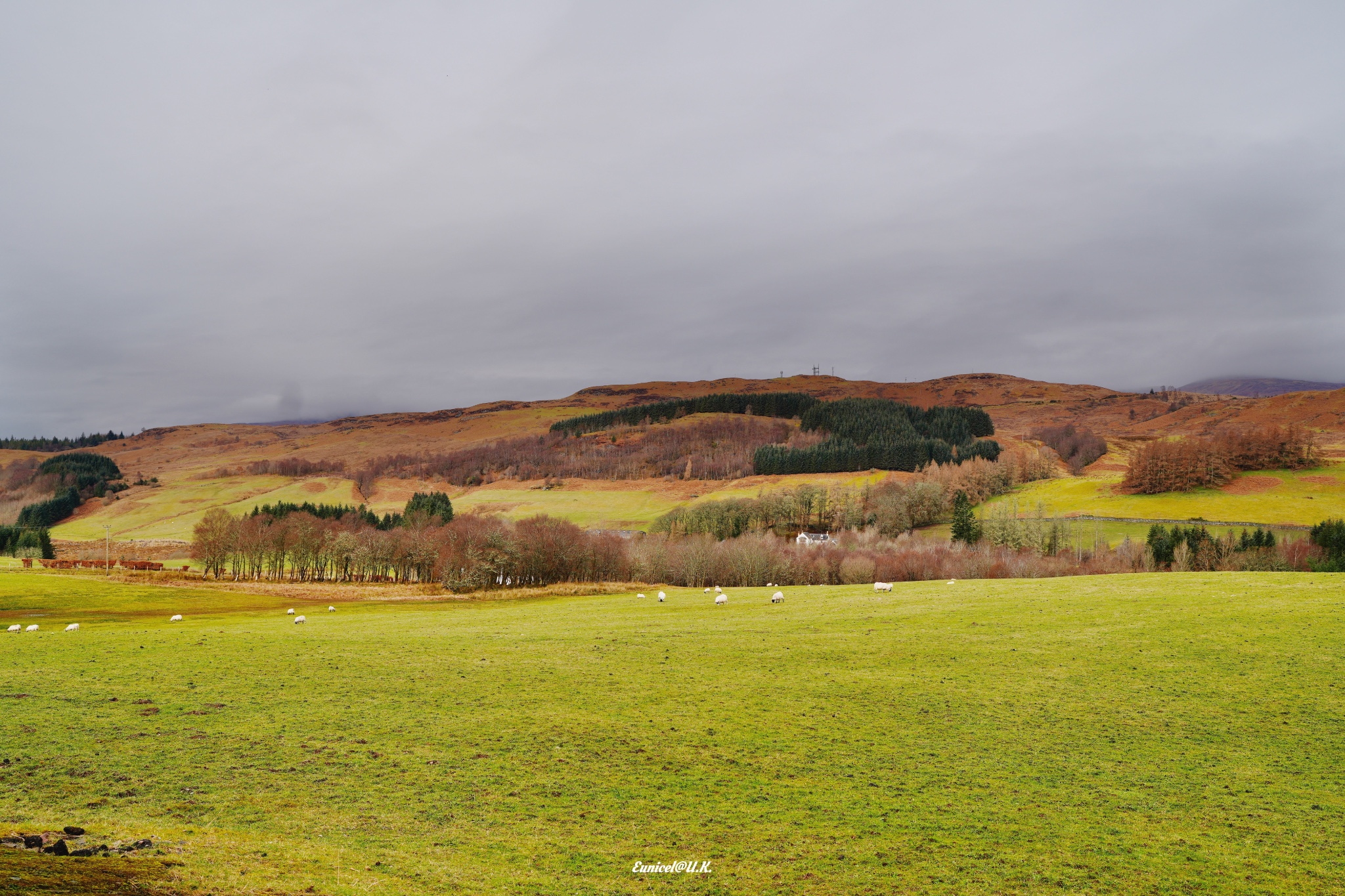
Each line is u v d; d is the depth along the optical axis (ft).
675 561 472.03
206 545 482.69
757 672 127.54
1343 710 102.99
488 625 179.63
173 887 50.65
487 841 69.15
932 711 108.06
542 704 109.40
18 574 431.02
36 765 80.79
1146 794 82.69
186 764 83.71
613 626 171.83
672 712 106.63
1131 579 202.80
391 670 126.11
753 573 463.01
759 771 88.07
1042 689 116.78
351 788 79.61
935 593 204.23
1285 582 178.19
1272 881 65.16
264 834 67.10
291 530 507.71
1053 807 79.56
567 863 65.46
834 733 99.96
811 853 69.15
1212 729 99.66
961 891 62.90
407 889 57.31
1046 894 62.69
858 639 148.97
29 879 46.52
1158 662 126.41
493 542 418.10
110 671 121.90
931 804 80.07
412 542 483.10
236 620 229.04
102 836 61.82
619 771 86.99
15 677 116.26
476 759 88.69
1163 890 63.57
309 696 110.42
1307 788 83.56
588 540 476.13
